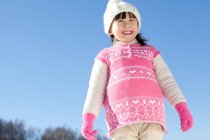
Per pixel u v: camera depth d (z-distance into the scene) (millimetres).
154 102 3398
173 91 3547
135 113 3311
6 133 65062
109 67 3650
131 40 3809
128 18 3797
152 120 3299
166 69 3703
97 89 3557
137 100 3359
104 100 3562
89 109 3445
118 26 3785
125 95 3393
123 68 3545
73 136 63750
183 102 3473
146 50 3715
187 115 3408
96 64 3725
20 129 66500
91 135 3363
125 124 3283
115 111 3389
